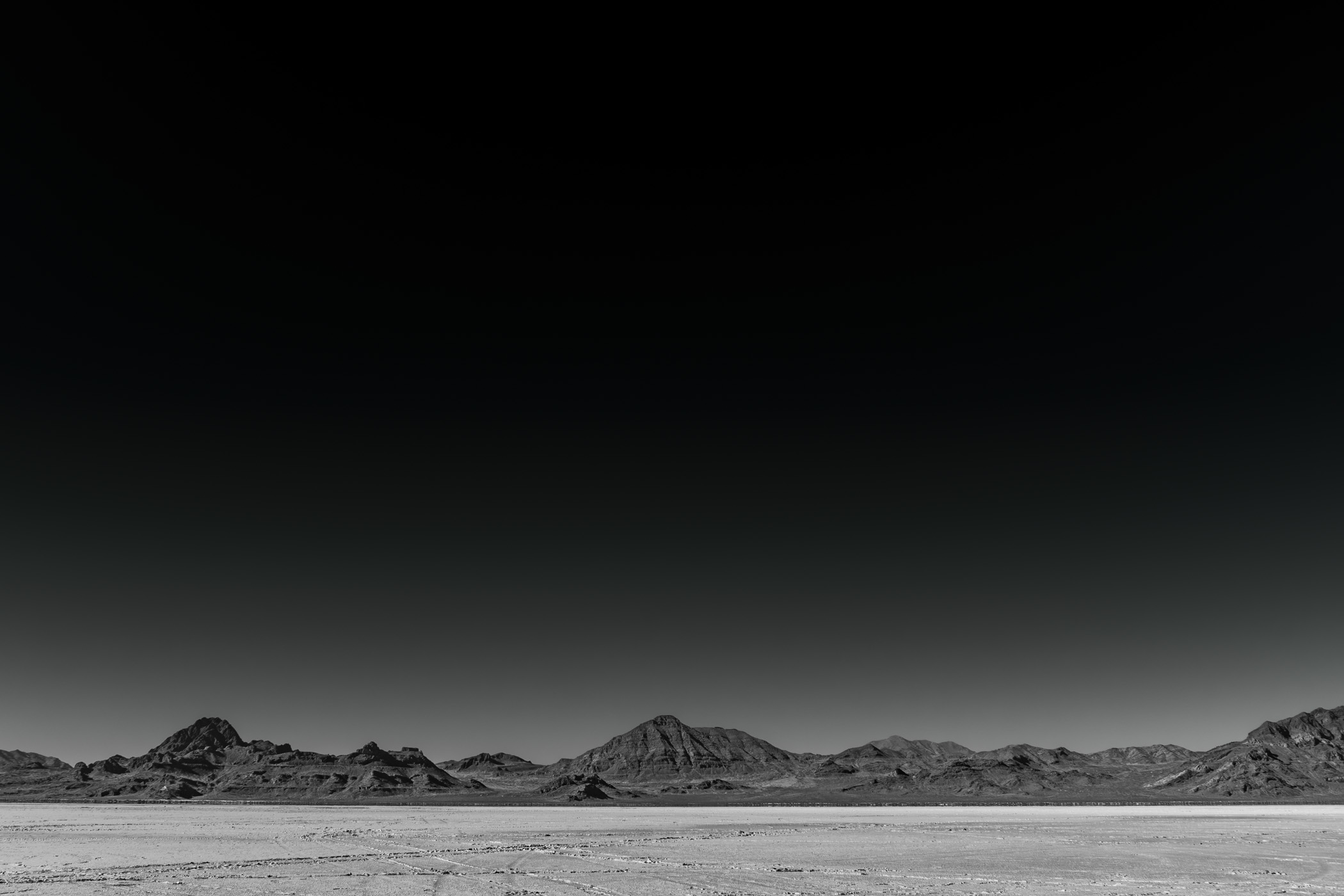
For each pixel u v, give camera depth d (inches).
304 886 2156.7
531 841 3814.0
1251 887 2268.7
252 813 7313.0
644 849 3395.7
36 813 6786.4
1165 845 3708.2
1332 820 6353.3
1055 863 2869.1
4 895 1996.8
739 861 2898.6
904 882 2336.4
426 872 2465.6
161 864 2669.8
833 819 6678.2
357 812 7869.1
